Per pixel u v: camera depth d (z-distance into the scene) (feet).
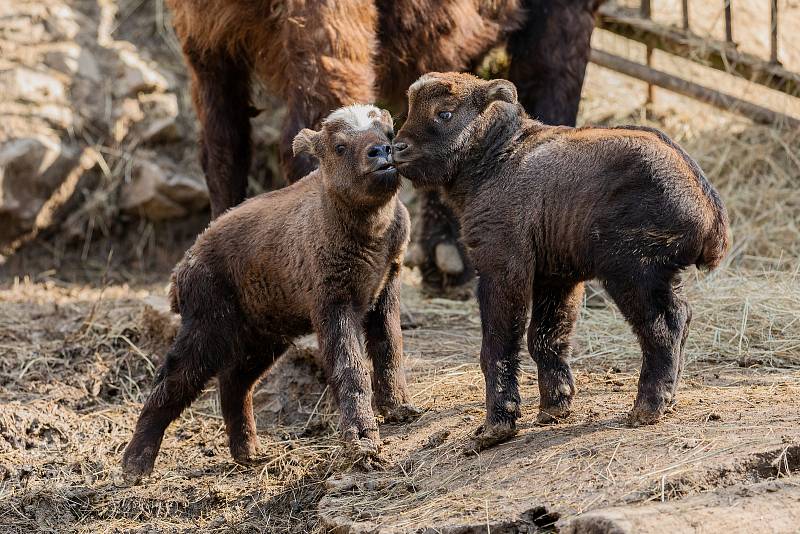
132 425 56.49
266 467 49.49
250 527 45.55
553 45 69.46
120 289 80.79
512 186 44.04
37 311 72.13
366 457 44.96
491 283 44.09
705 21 92.84
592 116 90.99
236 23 58.54
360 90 56.65
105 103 89.25
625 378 52.06
